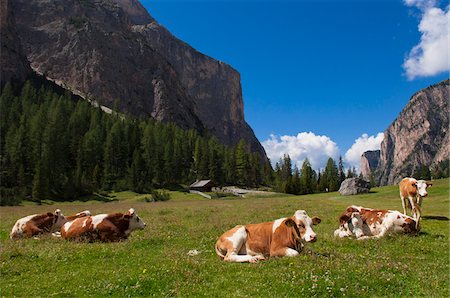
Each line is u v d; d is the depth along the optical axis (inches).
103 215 697.6
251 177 6058.1
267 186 6348.4
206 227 823.7
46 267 475.5
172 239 683.4
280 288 359.9
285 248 495.5
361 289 352.5
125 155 5142.7
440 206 1216.2
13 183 3826.3
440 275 402.9
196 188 4655.5
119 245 612.1
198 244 631.8
